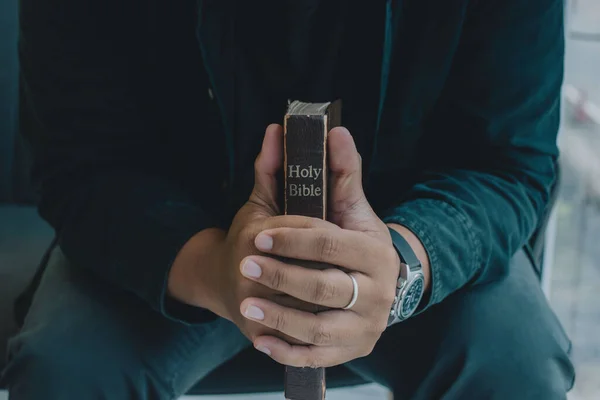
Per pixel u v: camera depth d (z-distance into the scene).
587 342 1.34
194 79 0.94
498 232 0.87
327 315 0.75
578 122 1.38
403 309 0.81
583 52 1.34
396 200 0.95
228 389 0.97
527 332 0.86
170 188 0.90
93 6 0.90
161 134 0.97
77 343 0.85
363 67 0.90
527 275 0.92
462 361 0.85
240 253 0.76
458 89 0.91
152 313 0.88
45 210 0.94
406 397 0.89
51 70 0.91
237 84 0.90
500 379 0.84
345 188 0.76
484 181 0.90
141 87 0.94
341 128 0.74
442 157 0.96
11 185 1.24
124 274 0.86
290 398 0.78
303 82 0.91
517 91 0.90
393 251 0.76
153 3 0.91
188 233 0.85
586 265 1.41
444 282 0.84
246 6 0.88
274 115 0.92
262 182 0.77
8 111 1.21
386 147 0.94
